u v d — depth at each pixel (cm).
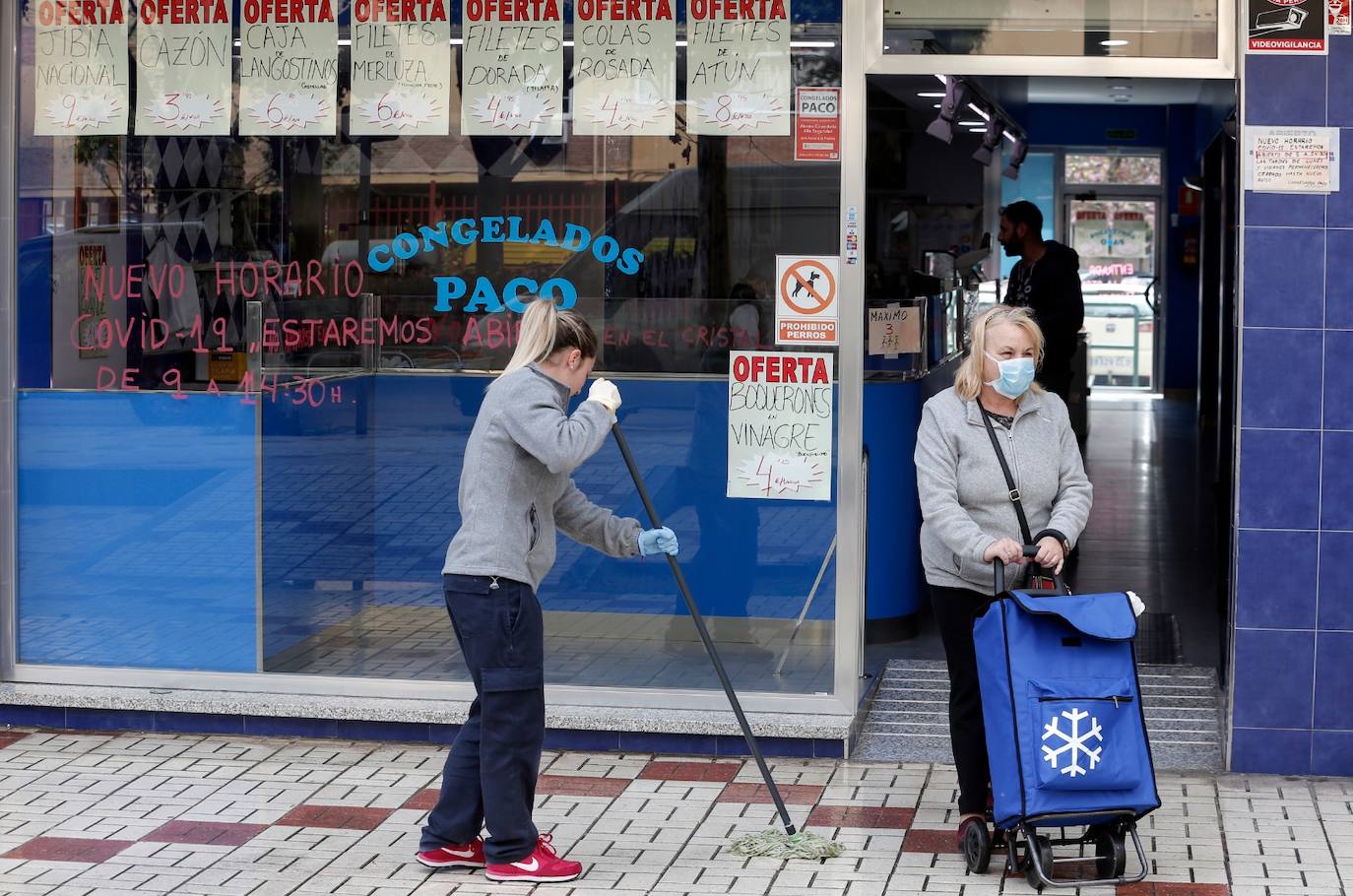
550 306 486
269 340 652
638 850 513
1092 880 479
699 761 612
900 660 730
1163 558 1011
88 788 579
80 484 664
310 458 654
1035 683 460
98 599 666
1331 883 481
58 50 652
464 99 634
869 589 768
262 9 641
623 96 625
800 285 618
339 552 654
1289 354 577
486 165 634
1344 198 572
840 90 612
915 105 1137
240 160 647
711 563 630
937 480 493
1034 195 2148
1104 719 461
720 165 620
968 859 493
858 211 612
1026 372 489
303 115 643
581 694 634
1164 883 481
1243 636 587
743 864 498
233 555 659
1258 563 585
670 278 625
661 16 621
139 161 651
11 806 557
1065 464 504
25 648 671
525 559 477
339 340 649
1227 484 657
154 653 666
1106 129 2119
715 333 624
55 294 659
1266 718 589
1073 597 470
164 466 660
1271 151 573
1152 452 1555
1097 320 2166
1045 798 457
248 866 496
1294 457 580
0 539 666
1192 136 2086
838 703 621
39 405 663
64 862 500
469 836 493
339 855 508
